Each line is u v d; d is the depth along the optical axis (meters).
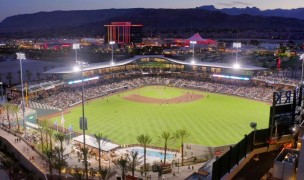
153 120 110.06
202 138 91.12
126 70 184.50
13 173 68.94
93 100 140.25
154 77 187.75
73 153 75.94
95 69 161.62
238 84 162.50
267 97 140.00
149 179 60.50
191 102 137.62
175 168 66.12
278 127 49.25
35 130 93.50
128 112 120.44
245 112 120.12
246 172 39.22
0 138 85.94
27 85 130.50
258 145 45.84
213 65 173.38
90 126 102.50
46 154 68.56
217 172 36.03
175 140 89.38
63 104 128.62
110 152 75.69
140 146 84.50
